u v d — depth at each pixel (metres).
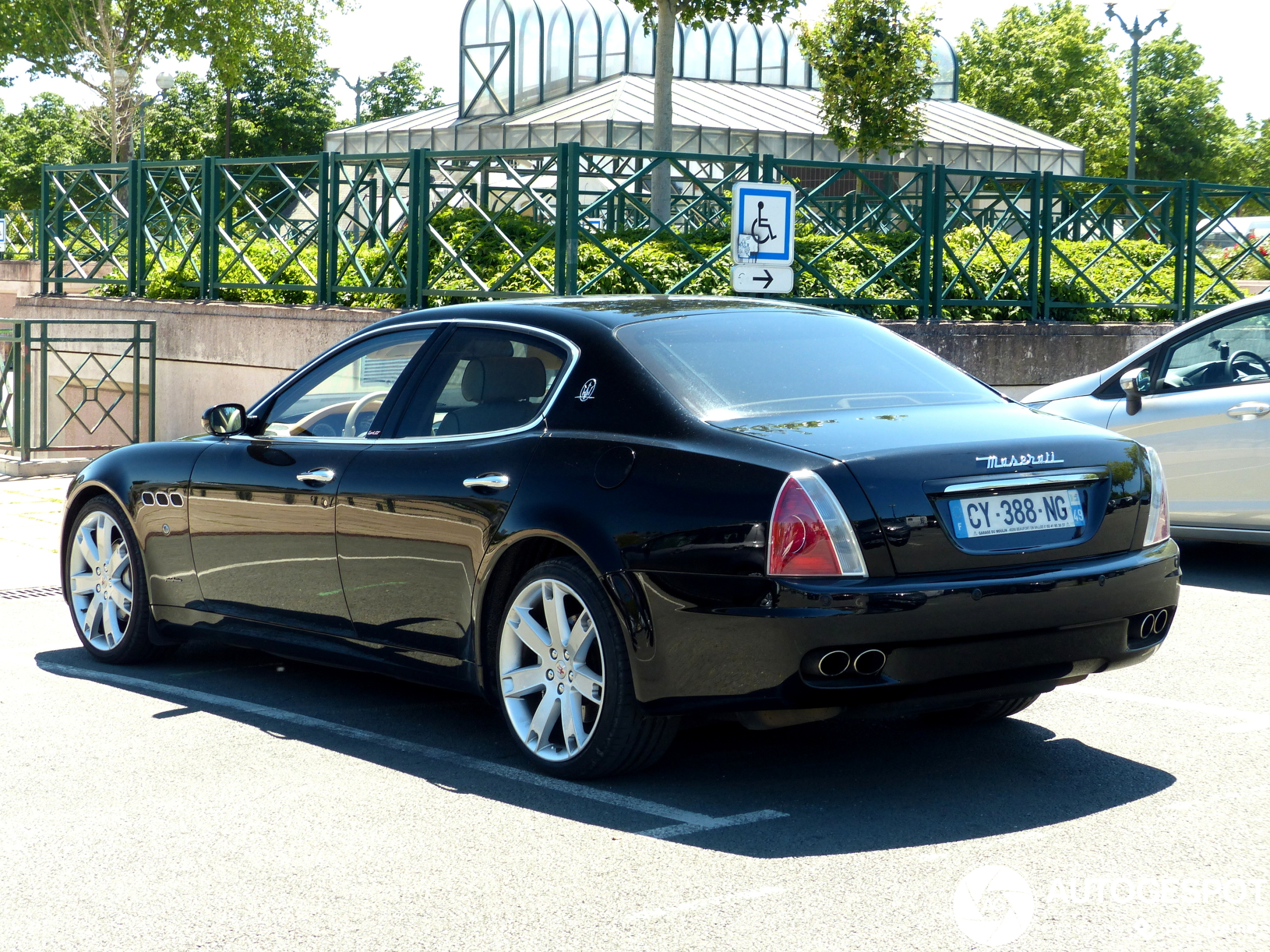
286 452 5.73
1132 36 43.12
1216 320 8.72
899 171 13.66
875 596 4.10
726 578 4.23
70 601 6.82
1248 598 7.97
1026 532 4.38
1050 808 4.39
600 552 4.48
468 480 4.95
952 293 14.12
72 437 17.70
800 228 13.91
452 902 3.67
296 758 5.06
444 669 5.16
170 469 6.25
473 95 31.62
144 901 3.71
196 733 5.41
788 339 5.14
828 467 4.21
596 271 12.63
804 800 4.50
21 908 3.67
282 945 3.42
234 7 39.56
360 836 4.20
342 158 13.98
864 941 3.38
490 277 12.95
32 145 82.12
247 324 14.50
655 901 3.66
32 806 4.51
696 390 4.69
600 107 27.89
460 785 4.71
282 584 5.72
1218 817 4.29
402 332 5.59
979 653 4.24
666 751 4.72
